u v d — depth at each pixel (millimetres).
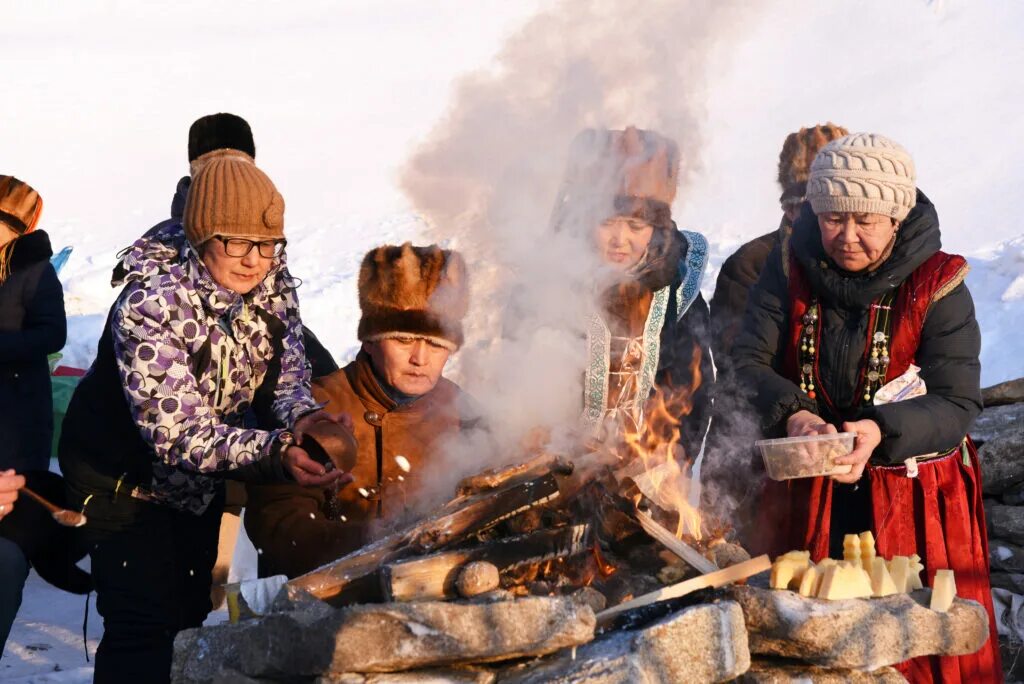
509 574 2604
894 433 3096
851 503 3363
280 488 3168
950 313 3240
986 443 4301
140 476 3279
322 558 3084
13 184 4383
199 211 3031
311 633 2348
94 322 10000
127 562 3299
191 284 3127
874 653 2584
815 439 2969
